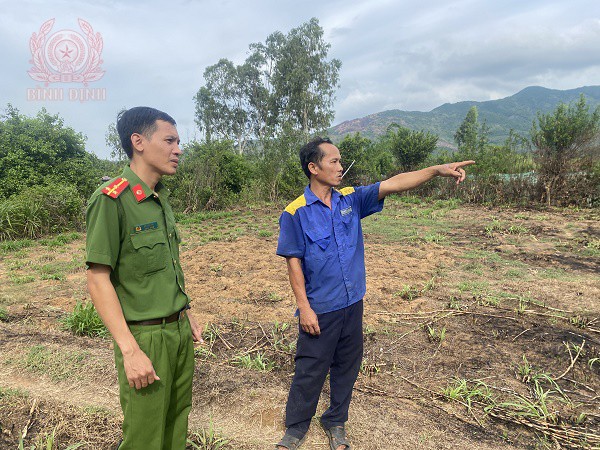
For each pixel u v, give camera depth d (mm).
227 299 5637
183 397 2010
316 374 2312
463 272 6652
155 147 1729
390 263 7312
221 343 4188
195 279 6703
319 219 2248
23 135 13047
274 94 39781
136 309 1740
